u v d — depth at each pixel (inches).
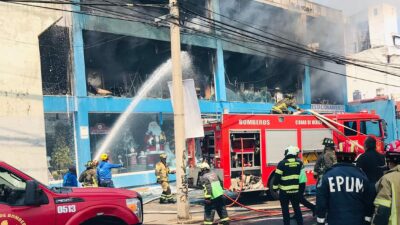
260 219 353.4
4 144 446.3
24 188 195.6
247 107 796.6
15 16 465.4
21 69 466.9
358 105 1074.7
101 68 667.4
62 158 531.8
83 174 401.7
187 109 379.9
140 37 645.9
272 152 453.7
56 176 525.0
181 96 374.0
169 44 713.6
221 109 743.7
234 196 498.9
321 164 365.4
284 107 503.2
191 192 576.7
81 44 563.8
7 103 452.1
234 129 434.3
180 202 363.6
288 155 292.4
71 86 552.7
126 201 219.5
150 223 353.1
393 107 1019.3
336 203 154.5
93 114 583.5
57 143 531.2
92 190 219.0
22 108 464.1
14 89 459.2
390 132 1011.3
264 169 448.5
